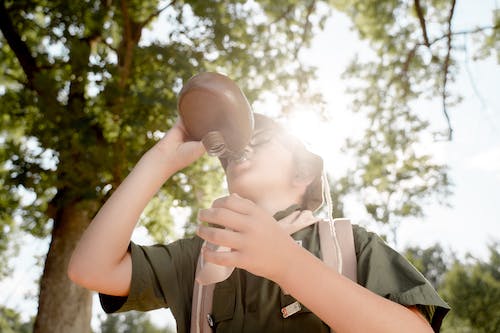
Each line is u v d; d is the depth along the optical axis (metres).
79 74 8.66
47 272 8.71
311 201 1.47
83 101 9.02
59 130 8.03
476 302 22.67
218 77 1.17
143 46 9.30
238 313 1.22
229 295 1.25
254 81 9.67
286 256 0.86
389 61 10.43
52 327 8.33
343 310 0.87
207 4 9.51
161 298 1.32
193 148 1.21
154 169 1.21
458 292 23.23
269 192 1.39
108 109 8.23
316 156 1.42
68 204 8.45
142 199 1.20
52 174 8.50
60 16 9.55
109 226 1.17
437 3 9.80
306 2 9.66
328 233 1.30
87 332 8.62
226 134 1.20
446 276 24.16
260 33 9.77
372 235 1.26
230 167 1.40
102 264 1.18
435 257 27.86
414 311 1.01
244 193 1.39
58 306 8.46
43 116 8.46
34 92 9.48
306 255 0.88
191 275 1.39
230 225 0.85
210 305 1.27
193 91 1.16
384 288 1.06
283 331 1.16
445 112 8.39
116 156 8.11
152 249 1.37
